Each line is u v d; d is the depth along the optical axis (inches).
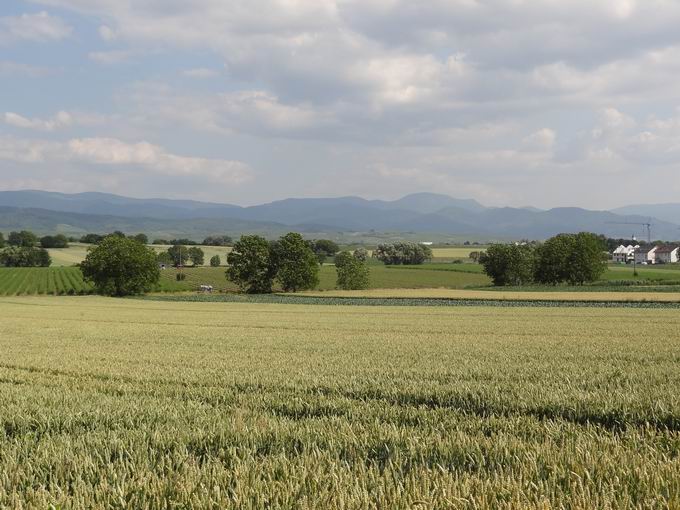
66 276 4803.2
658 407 369.1
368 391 461.4
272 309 2310.5
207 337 1109.1
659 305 2331.4
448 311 2071.9
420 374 563.5
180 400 432.1
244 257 3907.5
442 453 265.1
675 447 274.7
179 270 5462.6
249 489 214.4
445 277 4987.7
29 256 5940.0
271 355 772.0
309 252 3998.5
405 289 3946.9
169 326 1451.8
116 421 347.6
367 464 255.1
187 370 615.8
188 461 254.5
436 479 220.7
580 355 737.0
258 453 274.5
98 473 239.8
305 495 204.5
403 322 1547.7
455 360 693.3
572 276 4141.2
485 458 259.3
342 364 658.2
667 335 1071.0
